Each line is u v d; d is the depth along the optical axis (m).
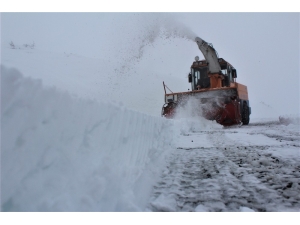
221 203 2.09
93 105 1.61
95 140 1.64
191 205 2.06
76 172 1.40
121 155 2.11
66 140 1.33
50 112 1.19
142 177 2.52
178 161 3.79
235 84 10.43
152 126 3.46
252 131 8.40
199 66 11.79
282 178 2.74
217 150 4.66
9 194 0.99
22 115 1.03
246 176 2.86
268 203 2.07
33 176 1.11
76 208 1.34
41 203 1.13
